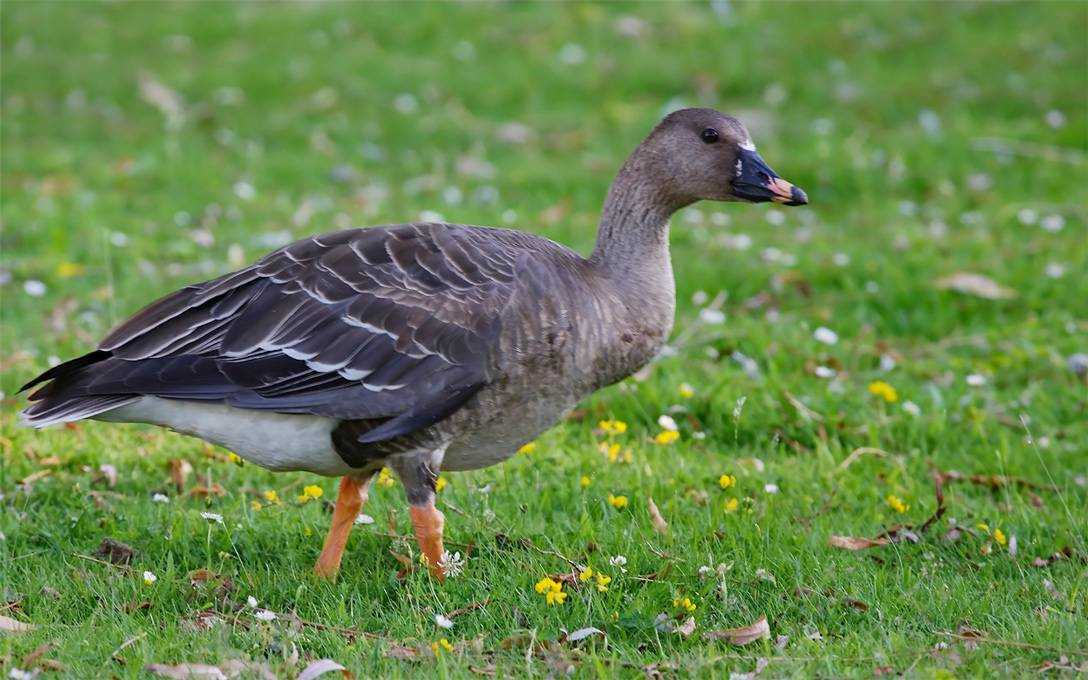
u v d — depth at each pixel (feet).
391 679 25.22
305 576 30.50
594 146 75.66
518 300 28.94
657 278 31.86
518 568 30.66
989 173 68.64
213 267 54.54
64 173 69.56
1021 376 45.42
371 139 77.25
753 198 32.37
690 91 85.46
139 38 97.14
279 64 90.53
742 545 32.17
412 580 29.94
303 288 29.07
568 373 29.63
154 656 25.99
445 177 70.23
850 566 31.37
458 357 28.53
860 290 53.21
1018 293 52.11
